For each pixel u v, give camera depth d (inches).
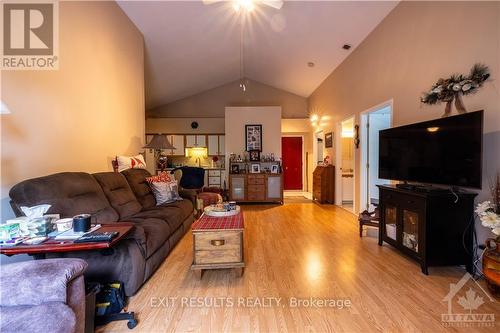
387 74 147.3
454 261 93.0
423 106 118.4
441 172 95.5
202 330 64.2
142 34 173.6
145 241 83.4
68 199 81.7
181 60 221.1
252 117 271.3
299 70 254.5
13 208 70.6
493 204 81.7
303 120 325.1
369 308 72.5
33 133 86.7
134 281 78.1
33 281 44.8
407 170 113.5
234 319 68.4
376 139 180.1
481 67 90.0
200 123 321.7
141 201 129.0
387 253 114.5
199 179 215.2
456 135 89.0
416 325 64.9
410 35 127.1
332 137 239.9
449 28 103.5
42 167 90.3
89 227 66.4
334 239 135.3
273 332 63.2
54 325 42.4
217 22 171.3
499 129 84.8
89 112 117.3
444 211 92.0
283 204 245.0
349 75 200.1
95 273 75.3
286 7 153.9
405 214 106.3
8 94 78.7
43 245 56.2
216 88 325.4
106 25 131.2
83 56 112.9
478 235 92.3
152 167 229.1
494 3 85.7
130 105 158.4
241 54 236.1
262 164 268.8
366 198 181.2
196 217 169.6
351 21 159.5
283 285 86.3
